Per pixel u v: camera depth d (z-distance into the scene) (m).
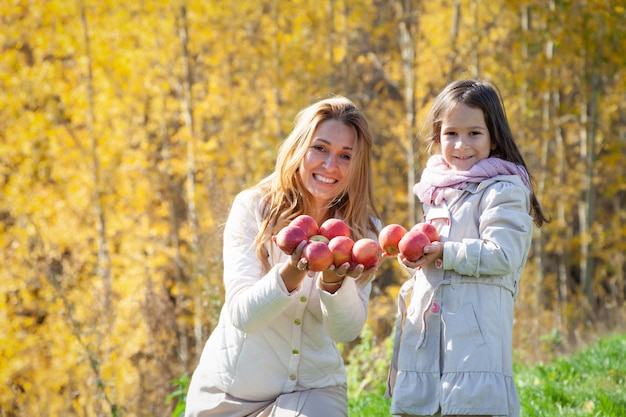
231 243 3.07
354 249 2.80
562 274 20.81
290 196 3.12
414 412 3.00
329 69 17.03
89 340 9.70
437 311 3.02
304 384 2.97
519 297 11.34
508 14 17.05
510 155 3.25
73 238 15.53
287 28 18.14
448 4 17.42
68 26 15.94
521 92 17.45
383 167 18.23
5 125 16.38
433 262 3.09
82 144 16.28
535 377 5.36
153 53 16.39
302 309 2.94
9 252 15.22
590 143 18.06
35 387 14.40
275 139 16.58
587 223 18.36
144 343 13.03
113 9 16.11
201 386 3.04
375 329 8.55
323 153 3.09
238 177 15.45
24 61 17.05
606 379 5.15
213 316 6.95
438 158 3.32
